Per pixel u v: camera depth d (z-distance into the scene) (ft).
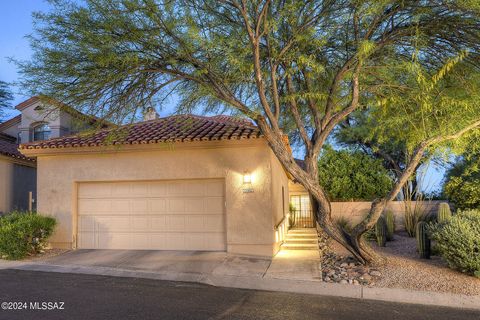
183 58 28.78
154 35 26.94
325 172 57.77
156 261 33.81
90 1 25.93
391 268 30.01
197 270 30.86
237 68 29.58
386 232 43.01
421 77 27.99
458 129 29.37
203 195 38.81
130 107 30.76
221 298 23.56
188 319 19.61
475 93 29.32
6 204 51.03
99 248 40.11
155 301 22.71
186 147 37.99
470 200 46.55
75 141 41.09
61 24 26.35
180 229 38.99
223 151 37.81
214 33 29.71
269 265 32.60
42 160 41.68
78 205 41.04
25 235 35.55
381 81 34.71
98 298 23.26
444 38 30.76
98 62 26.13
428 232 32.96
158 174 39.17
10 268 32.09
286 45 30.91
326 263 33.40
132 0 25.58
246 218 36.60
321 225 32.12
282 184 50.31
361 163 57.93
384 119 35.78
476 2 24.91
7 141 61.36
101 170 40.32
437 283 26.40
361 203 53.88
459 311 21.58
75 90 27.53
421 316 20.66
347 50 33.88
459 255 27.81
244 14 26.96
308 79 34.53
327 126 31.37
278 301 23.09
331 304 22.61
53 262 34.04
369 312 21.24
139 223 39.78
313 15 30.81
